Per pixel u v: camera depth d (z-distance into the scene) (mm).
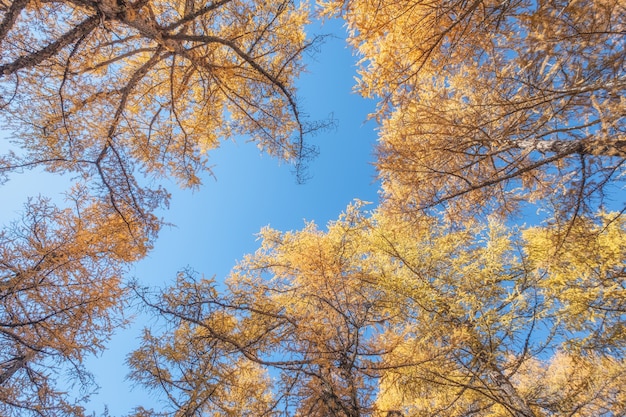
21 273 4043
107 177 4871
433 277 5891
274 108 5789
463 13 3141
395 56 3912
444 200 3666
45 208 4578
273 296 6184
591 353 4594
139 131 5512
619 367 4844
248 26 5113
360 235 6211
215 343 4695
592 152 2613
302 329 4770
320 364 4406
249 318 5000
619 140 2430
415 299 5270
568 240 3543
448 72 3973
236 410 4391
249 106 5973
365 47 4309
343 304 5191
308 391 4207
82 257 4801
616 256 4438
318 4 3877
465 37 3422
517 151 3947
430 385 4926
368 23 3740
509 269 5418
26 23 3672
